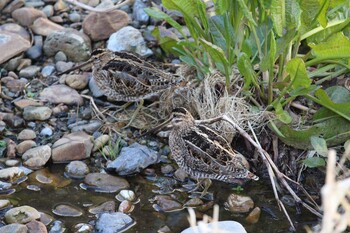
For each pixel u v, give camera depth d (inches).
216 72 388.2
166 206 343.6
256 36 363.6
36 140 387.5
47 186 357.7
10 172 359.3
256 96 379.9
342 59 366.3
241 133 345.1
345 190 185.9
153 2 470.0
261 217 340.2
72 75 426.6
